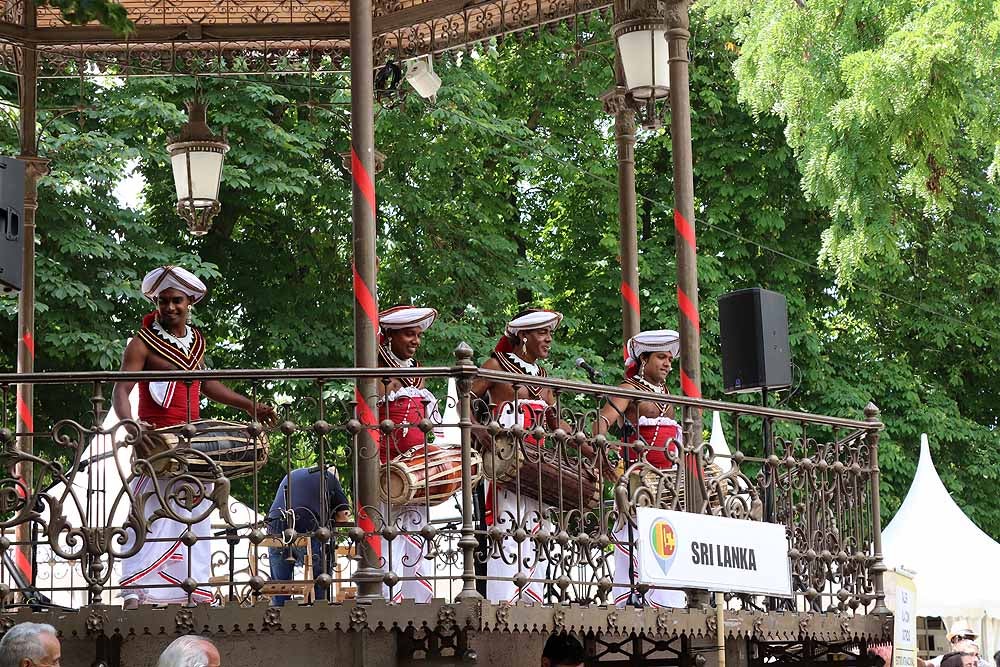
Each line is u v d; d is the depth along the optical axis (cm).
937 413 3538
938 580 2367
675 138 1509
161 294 1275
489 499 1302
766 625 1411
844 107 2489
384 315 1359
